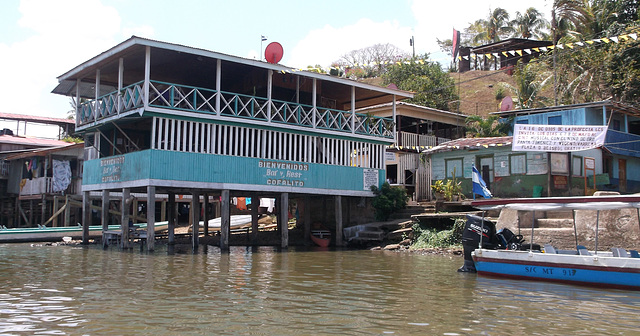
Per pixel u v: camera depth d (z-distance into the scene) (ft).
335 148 79.82
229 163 68.28
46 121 138.92
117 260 55.01
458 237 66.03
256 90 79.77
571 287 38.50
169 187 65.72
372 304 31.40
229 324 26.12
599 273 38.24
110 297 32.99
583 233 54.95
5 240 80.84
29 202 114.42
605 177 80.43
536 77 123.75
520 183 78.02
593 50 106.93
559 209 42.78
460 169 85.51
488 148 82.17
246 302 31.63
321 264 52.31
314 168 76.07
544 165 75.77
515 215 62.75
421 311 29.55
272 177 71.77
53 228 85.35
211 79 81.97
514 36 183.62
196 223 70.28
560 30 124.16
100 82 80.84
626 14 113.50
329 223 90.38
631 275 36.94
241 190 70.18
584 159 80.64
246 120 69.82
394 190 82.28
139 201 115.65
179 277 42.06
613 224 52.90
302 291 35.78
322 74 76.07
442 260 56.39
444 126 115.75
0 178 116.88
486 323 26.84
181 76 80.23
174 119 65.05
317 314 28.53
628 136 90.68
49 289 35.99
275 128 72.84
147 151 63.16
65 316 27.66
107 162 72.38
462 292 36.01
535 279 41.34
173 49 63.26
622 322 27.30
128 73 77.56
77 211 110.63
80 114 78.33
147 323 26.20
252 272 45.62
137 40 61.05
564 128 67.21
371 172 83.15
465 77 186.19
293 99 82.17
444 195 78.48
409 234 71.00
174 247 73.56
